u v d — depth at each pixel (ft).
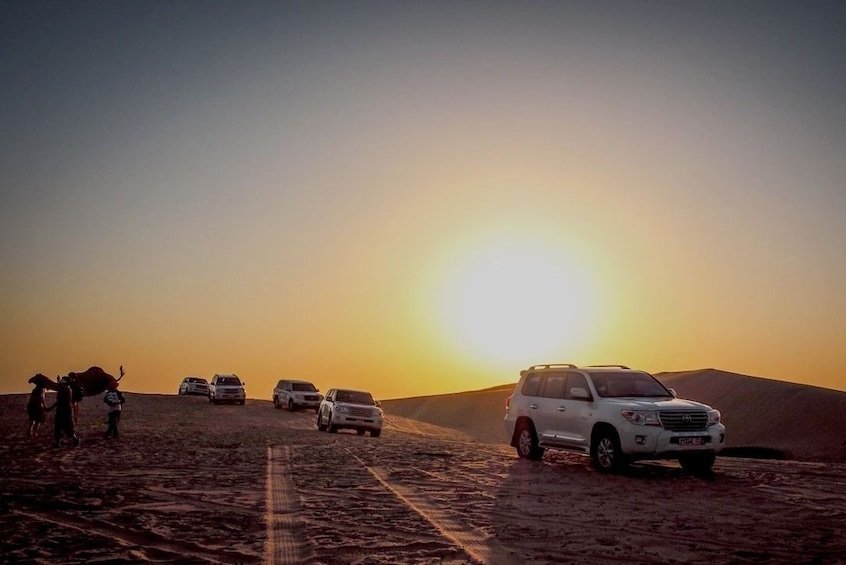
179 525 32.63
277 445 74.64
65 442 72.13
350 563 26.14
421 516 35.01
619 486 45.83
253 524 32.94
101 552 27.63
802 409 164.66
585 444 53.62
